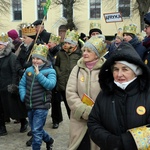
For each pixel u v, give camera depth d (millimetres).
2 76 5312
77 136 3352
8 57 5332
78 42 5477
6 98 5332
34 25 5879
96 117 2400
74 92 3473
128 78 2291
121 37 6105
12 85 5172
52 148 4816
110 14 8805
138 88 2311
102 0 33844
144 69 2264
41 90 4371
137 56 2281
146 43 4160
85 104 3346
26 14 35656
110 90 2359
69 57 5105
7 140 5238
